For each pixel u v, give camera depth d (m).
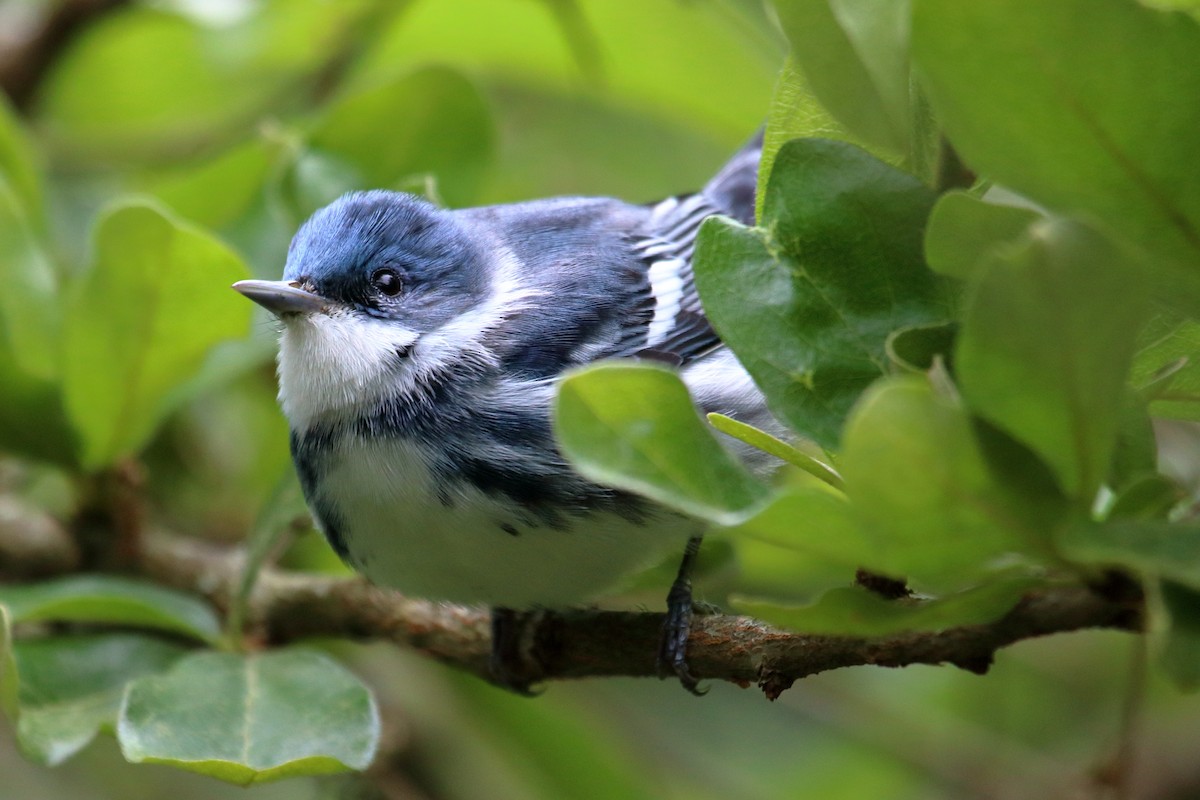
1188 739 1.98
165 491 1.98
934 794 1.98
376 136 1.94
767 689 1.88
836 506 1.84
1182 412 1.86
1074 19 1.84
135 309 1.92
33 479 1.97
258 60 2.00
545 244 1.94
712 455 1.85
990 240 1.85
